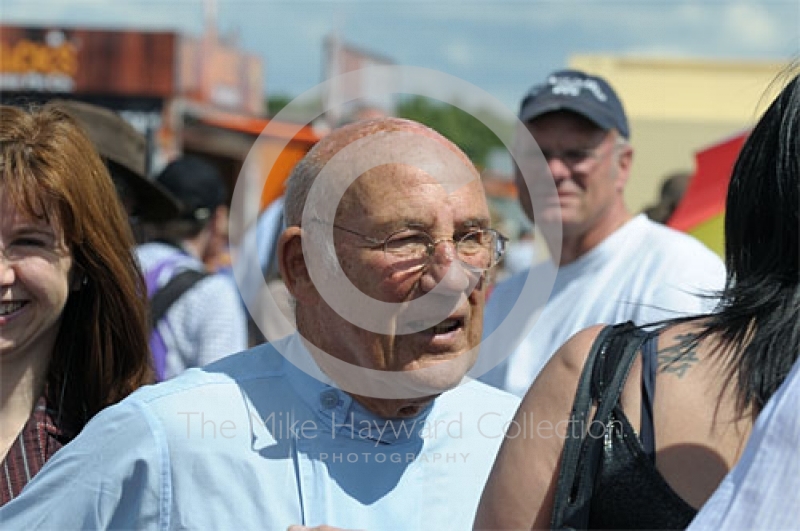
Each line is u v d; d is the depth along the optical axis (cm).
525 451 222
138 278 347
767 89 235
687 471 207
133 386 343
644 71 1157
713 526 190
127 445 262
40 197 320
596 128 468
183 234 577
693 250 444
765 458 189
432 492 272
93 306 338
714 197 560
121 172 477
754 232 220
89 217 329
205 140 1170
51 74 1856
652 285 438
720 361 214
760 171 219
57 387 338
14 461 322
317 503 263
